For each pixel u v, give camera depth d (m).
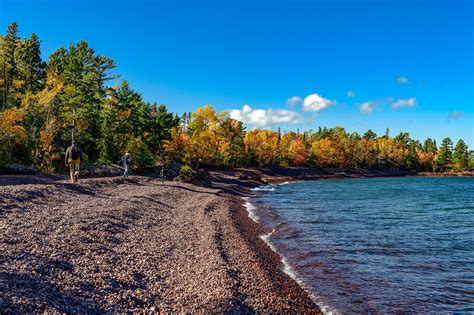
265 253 15.30
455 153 156.00
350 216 28.09
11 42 46.25
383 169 147.75
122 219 14.84
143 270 9.64
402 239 19.34
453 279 12.57
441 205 38.00
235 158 94.31
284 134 162.25
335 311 9.66
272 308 9.07
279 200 40.88
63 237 10.55
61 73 51.53
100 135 45.62
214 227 18.06
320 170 126.00
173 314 7.38
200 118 93.88
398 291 11.28
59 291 7.09
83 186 21.08
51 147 33.53
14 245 8.91
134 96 59.22
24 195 15.12
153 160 54.72
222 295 8.72
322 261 14.55
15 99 41.19
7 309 5.84
